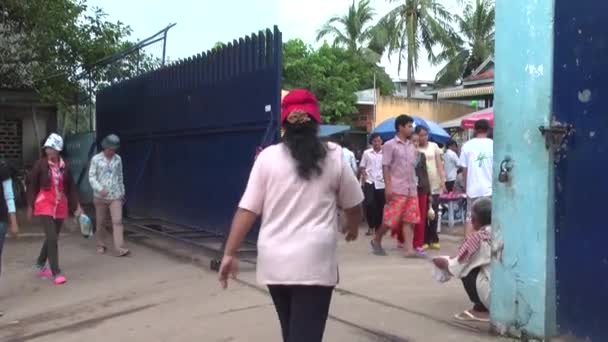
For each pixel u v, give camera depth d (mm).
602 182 4316
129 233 12117
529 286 4762
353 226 3799
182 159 11609
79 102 16984
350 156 14695
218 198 10227
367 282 7230
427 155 11039
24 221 14938
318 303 3414
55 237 8648
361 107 31484
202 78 10695
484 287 5430
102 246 10719
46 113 19188
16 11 14133
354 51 37625
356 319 5738
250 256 8875
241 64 9422
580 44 4410
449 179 14258
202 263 9156
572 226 4508
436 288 6855
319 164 3467
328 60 32875
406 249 9258
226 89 9883
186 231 11055
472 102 32219
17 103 17375
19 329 6699
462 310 5910
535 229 4703
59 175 8727
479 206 5727
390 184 9125
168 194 12258
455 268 5613
